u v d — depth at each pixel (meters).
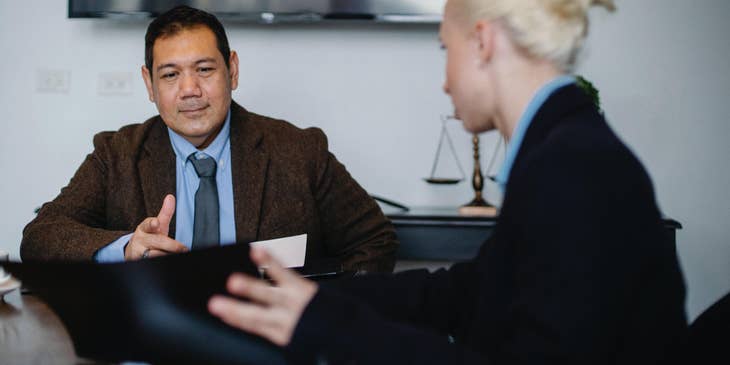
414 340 0.76
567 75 0.87
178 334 0.82
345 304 0.77
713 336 1.00
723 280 2.84
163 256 0.80
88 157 1.84
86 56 2.89
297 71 2.85
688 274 2.85
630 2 2.78
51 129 2.91
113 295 0.81
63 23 2.89
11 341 1.11
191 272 0.81
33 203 2.93
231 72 1.83
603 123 0.83
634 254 0.73
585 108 0.84
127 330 0.83
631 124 2.81
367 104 2.86
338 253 1.89
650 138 2.81
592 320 0.71
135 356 0.85
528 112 0.85
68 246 1.54
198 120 1.70
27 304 1.36
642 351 0.76
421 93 2.85
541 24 0.84
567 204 0.73
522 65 0.86
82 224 1.62
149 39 1.73
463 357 0.76
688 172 2.82
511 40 0.86
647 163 2.82
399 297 1.14
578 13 0.85
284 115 2.86
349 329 0.76
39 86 2.90
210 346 0.82
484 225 2.43
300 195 1.79
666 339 0.78
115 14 2.75
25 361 1.00
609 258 0.72
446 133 2.85
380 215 1.90
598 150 0.76
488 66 0.88
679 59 2.79
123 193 1.75
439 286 1.15
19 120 2.91
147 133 1.81
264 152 1.80
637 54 2.79
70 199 1.75
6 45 2.90
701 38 2.78
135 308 0.81
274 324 0.76
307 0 2.71
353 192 1.88
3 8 2.89
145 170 1.76
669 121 2.81
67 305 0.84
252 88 2.86
